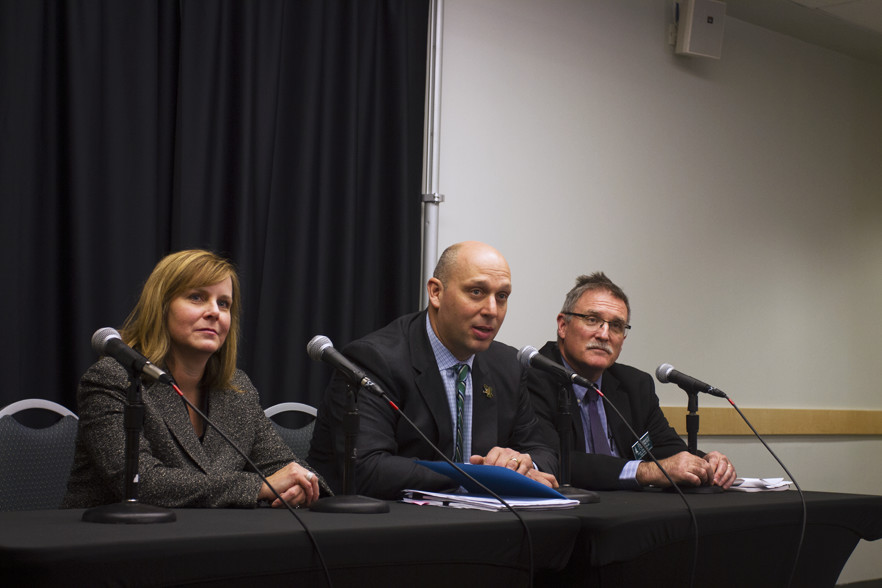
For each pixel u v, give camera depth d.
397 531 1.42
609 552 1.68
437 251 3.66
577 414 2.88
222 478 1.78
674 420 4.42
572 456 2.58
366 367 2.35
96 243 2.82
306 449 2.91
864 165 5.45
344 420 1.76
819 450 5.09
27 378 2.72
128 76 2.90
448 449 2.38
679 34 4.53
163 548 1.19
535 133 4.06
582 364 2.92
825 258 5.21
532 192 4.04
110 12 2.88
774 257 4.96
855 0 4.49
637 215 4.40
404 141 3.54
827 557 2.27
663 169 4.51
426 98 3.69
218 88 3.10
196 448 1.98
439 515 1.63
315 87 3.35
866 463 5.32
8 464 2.25
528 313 4.00
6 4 2.66
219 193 3.09
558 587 1.78
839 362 5.25
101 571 1.14
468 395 2.48
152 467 1.79
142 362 1.53
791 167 5.07
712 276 4.68
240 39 3.16
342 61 3.44
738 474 4.73
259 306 3.20
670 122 4.55
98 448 1.84
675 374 2.68
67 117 2.79
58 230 2.80
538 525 1.61
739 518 2.00
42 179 2.78
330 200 3.39
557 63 4.15
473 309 2.40
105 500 1.89
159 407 1.97
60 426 2.40
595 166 4.26
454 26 3.83
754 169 4.90
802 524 2.15
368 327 3.46
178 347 2.08
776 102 5.02
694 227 4.62
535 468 2.31
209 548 1.23
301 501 1.80
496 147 3.93
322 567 1.33
